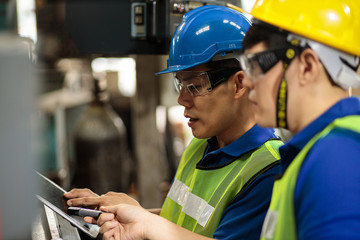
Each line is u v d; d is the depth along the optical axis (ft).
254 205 4.22
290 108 3.24
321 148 2.93
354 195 2.73
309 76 3.16
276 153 4.43
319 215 2.77
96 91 11.67
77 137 11.62
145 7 6.53
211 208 4.61
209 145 5.22
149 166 11.23
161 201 11.46
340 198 2.73
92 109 11.69
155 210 5.94
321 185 2.82
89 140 11.50
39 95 2.75
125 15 6.68
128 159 14.05
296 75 3.19
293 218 3.01
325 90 3.19
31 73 2.62
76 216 4.83
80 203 5.06
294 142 3.28
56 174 11.43
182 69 4.61
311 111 3.20
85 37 6.88
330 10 3.17
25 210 2.64
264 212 4.16
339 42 3.12
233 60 4.61
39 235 4.27
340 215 2.69
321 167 2.87
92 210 4.78
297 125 3.29
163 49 6.66
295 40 3.16
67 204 5.06
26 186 2.62
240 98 4.68
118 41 6.78
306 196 2.90
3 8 4.70
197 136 4.86
